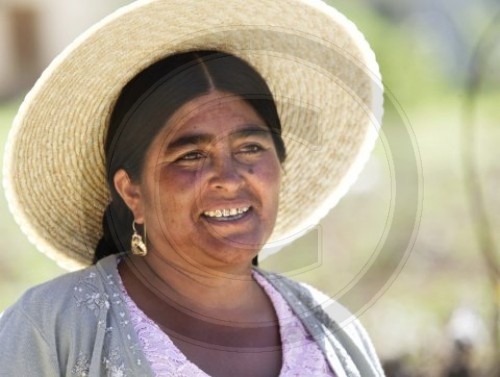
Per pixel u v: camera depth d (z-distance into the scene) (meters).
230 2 4.29
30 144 4.35
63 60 4.13
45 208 4.55
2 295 10.02
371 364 4.57
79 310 4.06
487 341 8.35
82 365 3.96
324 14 4.43
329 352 4.41
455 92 19.73
